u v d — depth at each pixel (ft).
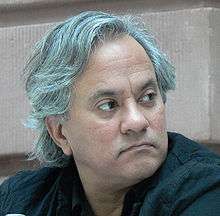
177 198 14.67
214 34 24.35
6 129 26.43
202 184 14.65
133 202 15.85
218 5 24.64
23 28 26.27
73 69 15.37
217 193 14.60
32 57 16.25
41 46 16.03
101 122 15.25
